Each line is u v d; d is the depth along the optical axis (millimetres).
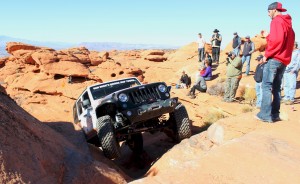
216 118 11727
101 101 8055
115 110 8109
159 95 8133
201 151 6500
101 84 9430
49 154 4668
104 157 7414
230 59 12242
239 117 6508
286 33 4996
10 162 3486
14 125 4395
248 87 14016
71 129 9047
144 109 7613
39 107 17250
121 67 22031
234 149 3947
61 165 4707
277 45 5027
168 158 6621
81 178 4727
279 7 5020
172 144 10141
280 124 5395
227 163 3590
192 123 12430
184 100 14484
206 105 13195
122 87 9477
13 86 20703
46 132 5750
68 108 17297
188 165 3586
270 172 3389
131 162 9703
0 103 4816
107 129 7352
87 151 6941
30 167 3781
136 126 8516
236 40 17312
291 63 8578
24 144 4129
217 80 16031
